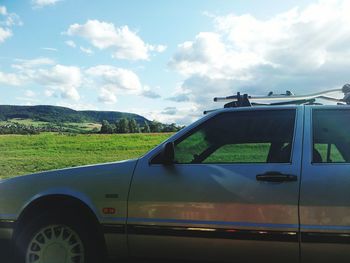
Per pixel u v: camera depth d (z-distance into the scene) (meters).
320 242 1.94
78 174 2.32
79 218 2.27
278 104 2.42
